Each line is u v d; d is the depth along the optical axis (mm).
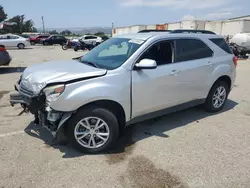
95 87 3174
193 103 4578
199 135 4008
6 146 3547
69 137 3293
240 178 2875
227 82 5199
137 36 4090
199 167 3088
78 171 2982
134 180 2822
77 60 4332
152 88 3723
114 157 3309
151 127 4316
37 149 3480
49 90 3066
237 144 3709
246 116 4938
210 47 4688
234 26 29281
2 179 2811
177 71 4016
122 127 3678
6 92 6555
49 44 34875
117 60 3641
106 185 2734
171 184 2762
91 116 3260
